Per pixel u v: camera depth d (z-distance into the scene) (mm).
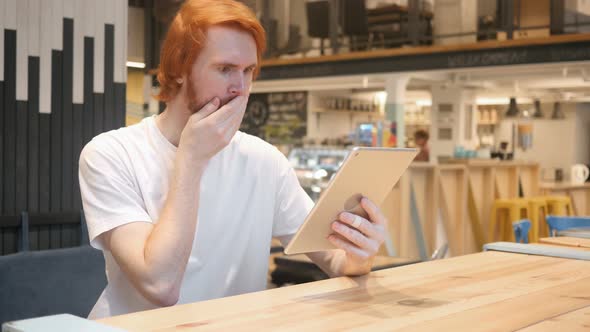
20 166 3152
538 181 9750
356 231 1297
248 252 1664
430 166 7102
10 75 3121
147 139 1552
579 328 909
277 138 15211
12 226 3111
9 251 3119
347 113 15914
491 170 8414
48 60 3252
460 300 1099
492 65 8562
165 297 1314
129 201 1448
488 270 1407
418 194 7195
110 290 1541
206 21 1340
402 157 1287
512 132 14219
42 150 3230
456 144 11570
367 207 1301
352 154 1152
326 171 8172
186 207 1329
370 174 1251
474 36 9312
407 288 1209
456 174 7852
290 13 10906
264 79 10992
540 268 1433
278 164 1720
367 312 1007
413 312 1008
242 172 1630
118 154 1502
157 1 12594
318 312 1003
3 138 3098
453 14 9523
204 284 1577
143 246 1350
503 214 8438
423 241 7117
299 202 1739
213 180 1574
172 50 1396
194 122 1342
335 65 10039
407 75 9867
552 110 14375
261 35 1393
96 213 1436
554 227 4727
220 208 1585
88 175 1479
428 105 15984
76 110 3355
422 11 9617
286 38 10961
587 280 1290
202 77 1359
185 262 1335
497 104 15055
